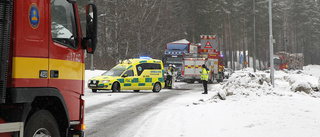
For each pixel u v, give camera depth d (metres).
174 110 14.70
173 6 77.44
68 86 6.21
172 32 63.47
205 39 42.91
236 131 9.20
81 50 6.69
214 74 43.22
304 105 14.26
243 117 11.62
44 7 5.53
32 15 5.26
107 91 26.09
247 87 20.41
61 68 5.96
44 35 5.51
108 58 50.47
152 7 56.88
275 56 76.56
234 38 103.38
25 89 5.09
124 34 53.59
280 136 8.14
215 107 14.62
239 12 95.56
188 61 41.41
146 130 10.15
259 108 13.56
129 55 53.84
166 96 22.52
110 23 56.31
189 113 13.30
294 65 86.31
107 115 13.55
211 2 80.06
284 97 17.25
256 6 93.50
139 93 24.94
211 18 80.12
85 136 9.30
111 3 56.44
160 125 10.91
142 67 26.42
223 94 17.53
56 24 5.88
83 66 6.80
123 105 17.05
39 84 5.38
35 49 5.31
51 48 5.68
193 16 76.31
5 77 4.78
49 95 5.57
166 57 45.12
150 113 14.19
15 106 5.11
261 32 99.06
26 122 5.33
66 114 6.10
